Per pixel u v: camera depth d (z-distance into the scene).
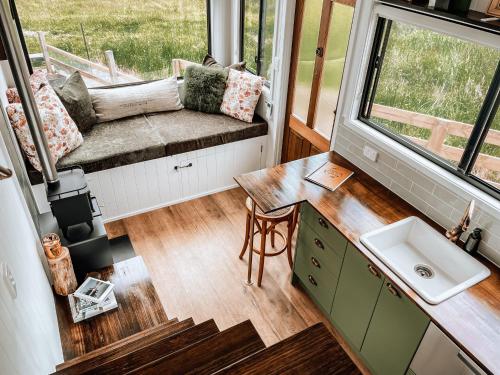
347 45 2.85
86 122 3.53
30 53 3.55
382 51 2.51
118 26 3.78
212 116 3.96
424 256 2.29
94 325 2.08
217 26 4.22
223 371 1.23
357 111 2.78
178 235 3.45
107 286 2.22
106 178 3.34
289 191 2.50
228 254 3.27
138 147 3.36
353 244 2.12
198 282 3.01
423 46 2.25
